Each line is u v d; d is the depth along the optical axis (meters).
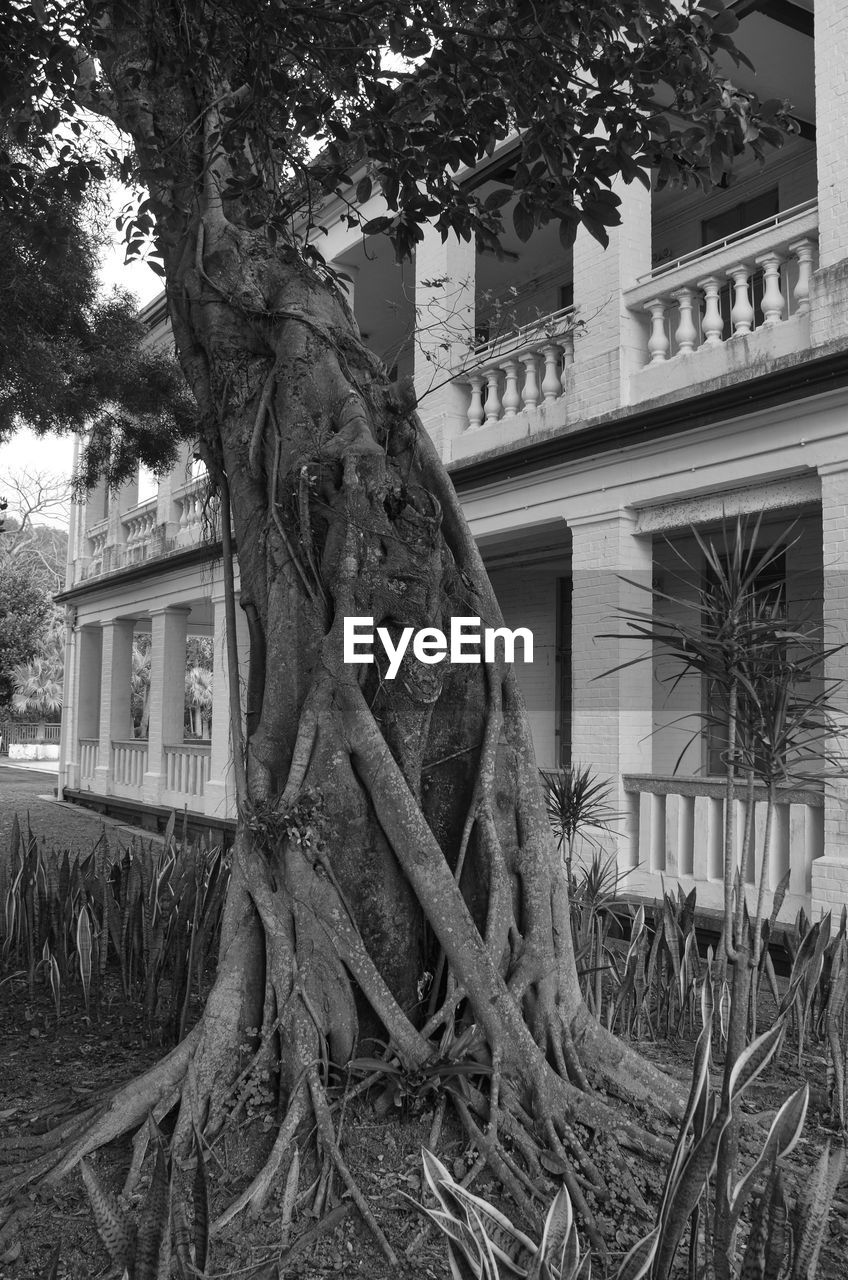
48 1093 4.45
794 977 5.01
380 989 3.85
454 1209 2.59
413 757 4.25
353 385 4.79
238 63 5.18
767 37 8.98
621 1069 4.11
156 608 17.38
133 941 5.88
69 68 5.25
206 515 5.89
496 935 4.05
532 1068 3.74
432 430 11.30
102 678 19.83
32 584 24.36
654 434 8.38
